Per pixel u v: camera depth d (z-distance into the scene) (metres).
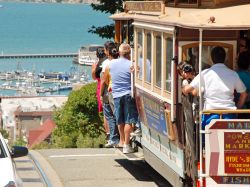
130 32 22.48
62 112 40.25
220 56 15.48
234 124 14.64
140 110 20.39
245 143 14.67
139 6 20.30
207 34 16.20
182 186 16.64
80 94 36.84
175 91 16.45
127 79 21.02
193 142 15.16
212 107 15.38
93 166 23.53
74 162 24.52
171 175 17.69
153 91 18.56
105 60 22.62
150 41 18.84
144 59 19.47
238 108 15.60
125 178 21.28
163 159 18.41
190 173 15.68
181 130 16.33
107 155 26.05
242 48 16.62
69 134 37.31
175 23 15.85
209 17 15.01
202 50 16.28
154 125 18.94
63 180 21.23
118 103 21.02
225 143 14.67
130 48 21.14
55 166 23.75
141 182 20.69
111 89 21.69
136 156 20.92
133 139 21.52
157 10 18.14
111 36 37.91
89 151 27.38
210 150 14.69
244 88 15.50
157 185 20.23
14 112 136.88
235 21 14.60
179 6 18.61
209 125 14.64
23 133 128.38
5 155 16.34
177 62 16.27
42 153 27.14
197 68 16.42
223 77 15.38
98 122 36.97
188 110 15.33
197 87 15.12
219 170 14.72
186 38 16.23
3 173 15.02
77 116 37.25
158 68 18.09
